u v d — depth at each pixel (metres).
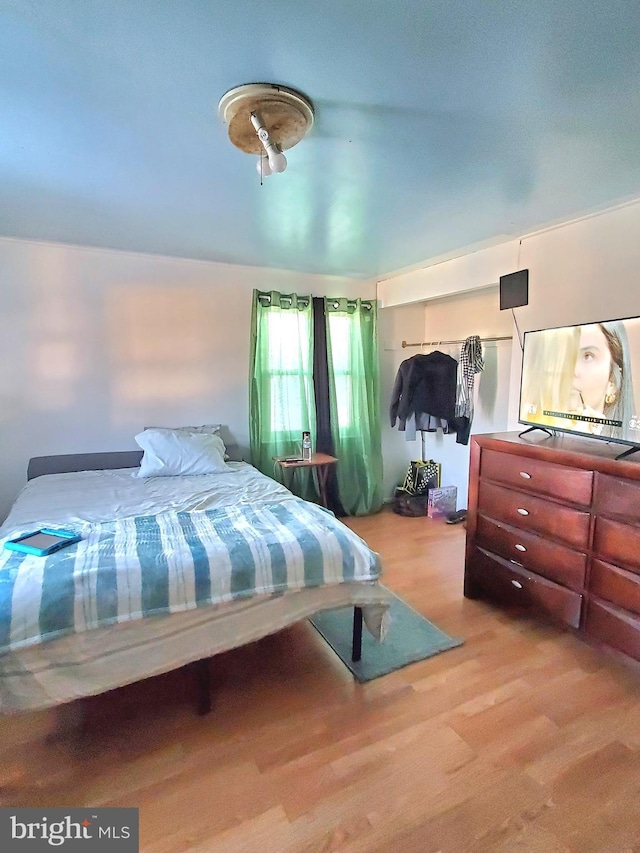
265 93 1.39
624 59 1.26
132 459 3.46
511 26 1.13
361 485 4.34
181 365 3.68
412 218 2.60
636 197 2.29
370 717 1.78
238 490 2.78
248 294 3.87
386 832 1.33
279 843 1.31
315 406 4.15
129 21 1.10
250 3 1.05
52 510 2.37
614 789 1.46
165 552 1.78
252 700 1.88
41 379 3.27
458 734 1.69
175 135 1.67
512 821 1.36
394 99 1.45
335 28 1.13
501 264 3.13
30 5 1.04
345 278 4.30
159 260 3.52
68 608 1.53
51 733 1.71
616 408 2.15
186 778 1.51
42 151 1.80
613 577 2.00
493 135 1.68
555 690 1.92
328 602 1.94
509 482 2.48
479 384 4.05
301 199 2.31
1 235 3.00
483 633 2.35
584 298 2.62
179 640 1.68
